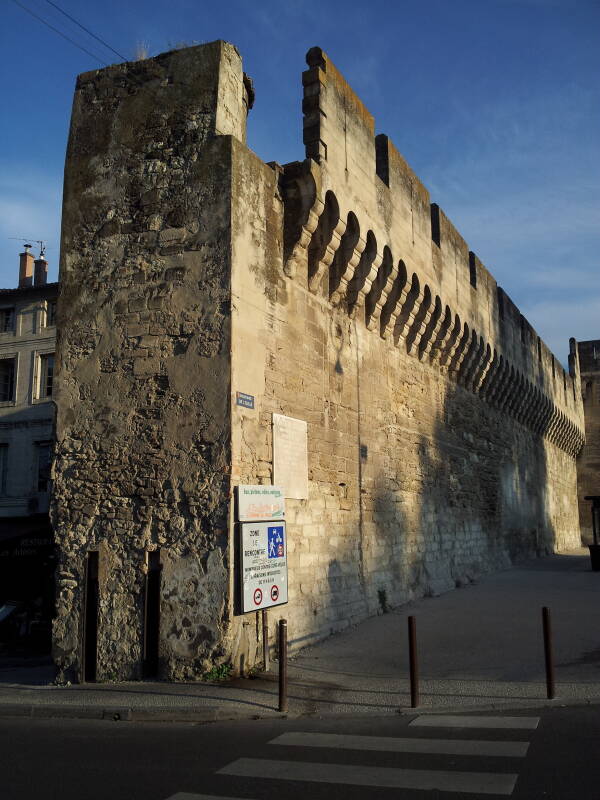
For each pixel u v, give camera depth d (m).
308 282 13.41
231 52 11.67
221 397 10.30
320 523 12.91
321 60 13.40
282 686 8.16
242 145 11.27
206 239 10.83
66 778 5.91
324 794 5.35
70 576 10.55
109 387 10.92
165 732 7.47
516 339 29.34
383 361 16.92
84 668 10.10
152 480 10.41
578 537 46.25
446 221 21.03
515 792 5.22
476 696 8.30
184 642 9.77
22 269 31.27
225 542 9.87
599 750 6.12
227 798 5.32
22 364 28.66
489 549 24.50
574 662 9.86
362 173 14.91
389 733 7.10
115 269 11.24
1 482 28.03
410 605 16.25
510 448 29.56
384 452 16.38
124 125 11.66
